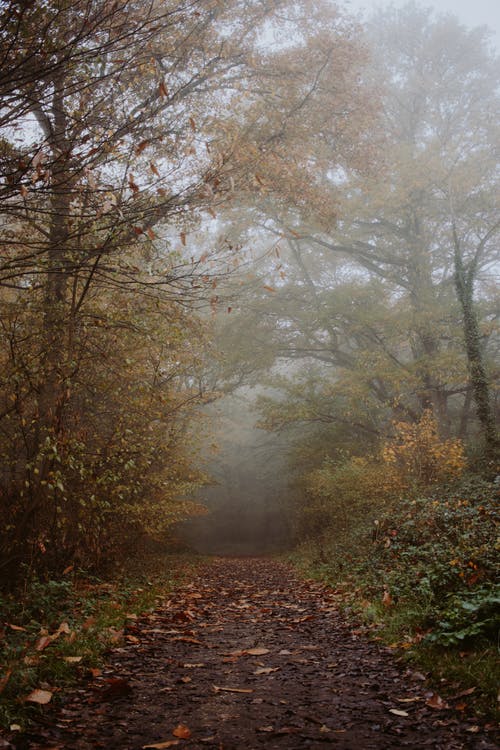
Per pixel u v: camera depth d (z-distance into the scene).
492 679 3.56
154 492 12.38
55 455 6.88
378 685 4.00
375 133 18.31
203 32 11.85
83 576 9.36
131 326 8.47
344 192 22.86
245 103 13.47
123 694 3.84
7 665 3.96
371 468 17.06
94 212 6.75
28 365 7.61
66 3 5.52
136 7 7.71
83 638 5.08
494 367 20.20
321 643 5.60
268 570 17.33
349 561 11.20
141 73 7.84
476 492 11.77
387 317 21.94
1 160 5.77
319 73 14.41
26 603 6.39
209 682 4.20
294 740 3.03
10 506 7.86
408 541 9.38
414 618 5.41
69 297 9.03
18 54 5.29
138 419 9.70
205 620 7.27
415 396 24.11
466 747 2.82
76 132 6.14
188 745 2.97
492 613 4.55
